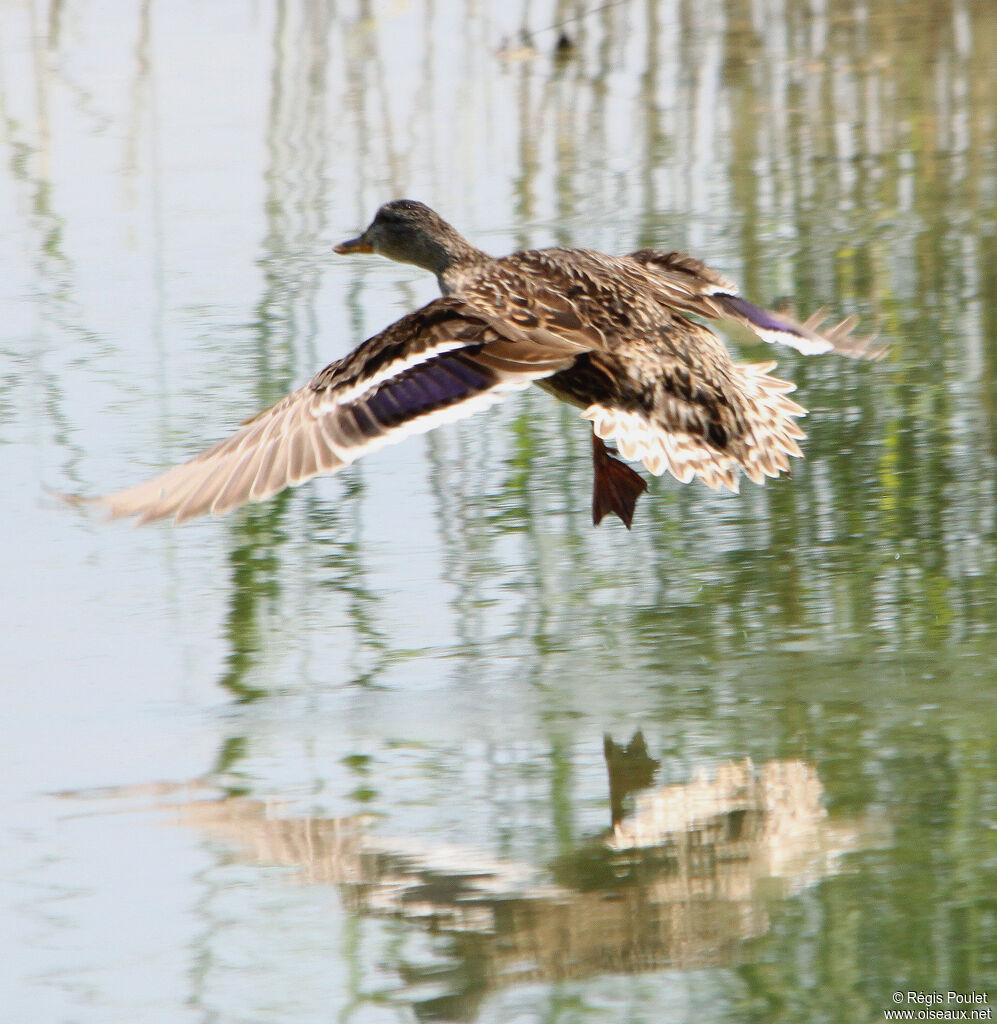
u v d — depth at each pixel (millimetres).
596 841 8188
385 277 17000
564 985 7160
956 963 7211
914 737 9133
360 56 25016
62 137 21484
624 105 22516
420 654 10305
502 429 14109
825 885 7816
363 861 8078
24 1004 7016
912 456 12875
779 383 8945
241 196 19281
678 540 11891
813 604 10789
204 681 9969
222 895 7844
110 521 6602
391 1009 6961
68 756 9141
